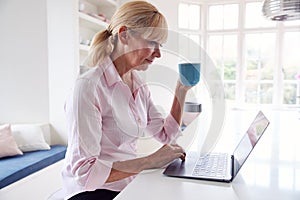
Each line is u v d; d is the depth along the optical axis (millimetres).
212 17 4188
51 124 2732
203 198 636
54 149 2488
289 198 629
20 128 2479
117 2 3338
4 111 2822
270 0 1495
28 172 2004
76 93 893
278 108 3570
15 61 2748
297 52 3861
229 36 4141
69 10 2568
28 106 2770
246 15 4039
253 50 4070
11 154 2221
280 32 3867
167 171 831
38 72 2709
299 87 3877
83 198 916
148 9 982
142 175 802
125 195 654
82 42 2795
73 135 875
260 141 1310
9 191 1798
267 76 4035
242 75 4117
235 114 2537
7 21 2719
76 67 2594
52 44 2643
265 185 720
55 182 2213
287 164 923
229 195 651
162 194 659
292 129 1655
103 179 849
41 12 2641
